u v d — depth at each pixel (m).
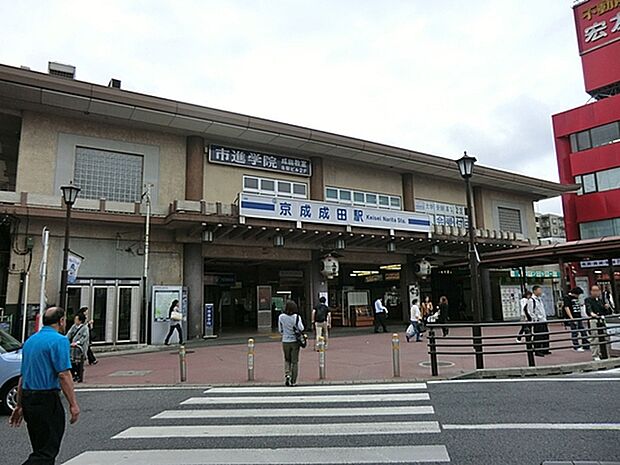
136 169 20.27
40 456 4.49
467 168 13.27
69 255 15.04
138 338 18.66
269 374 11.47
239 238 22.03
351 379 10.52
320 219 21.05
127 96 18.20
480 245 27.28
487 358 13.29
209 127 20.47
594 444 5.59
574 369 11.29
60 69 20.61
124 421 7.26
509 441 5.78
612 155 35.53
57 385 4.68
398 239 24.25
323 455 5.46
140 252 19.81
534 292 13.92
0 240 17.62
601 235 35.75
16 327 16.94
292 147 23.17
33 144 18.25
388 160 25.58
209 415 7.53
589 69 37.34
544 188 32.25
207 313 20.77
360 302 28.25
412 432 6.30
